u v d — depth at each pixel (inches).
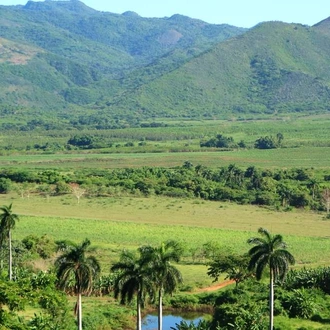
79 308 4707.2
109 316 5684.1
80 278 4667.8
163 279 4611.2
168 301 6186.0
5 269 6761.8
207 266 7652.6
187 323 5708.7
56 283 5369.1
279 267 4958.2
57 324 4987.7
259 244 5032.0
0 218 6466.5
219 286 6786.4
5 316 3846.0
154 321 5861.2
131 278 4534.9
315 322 5654.5
